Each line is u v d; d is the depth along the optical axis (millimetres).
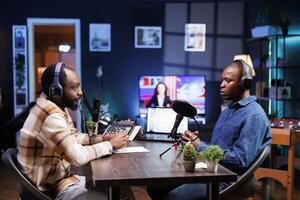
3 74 6031
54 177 1916
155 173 1619
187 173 1626
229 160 2062
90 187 1914
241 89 2299
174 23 6203
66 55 6699
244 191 1993
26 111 5453
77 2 6055
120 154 2025
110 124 2666
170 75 6070
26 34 6004
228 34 6246
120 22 6141
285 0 5691
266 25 5656
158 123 2586
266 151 2082
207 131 5473
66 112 2068
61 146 1803
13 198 3730
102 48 6133
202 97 5898
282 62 5273
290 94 5238
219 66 6270
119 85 6199
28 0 5984
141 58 6203
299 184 4020
